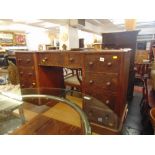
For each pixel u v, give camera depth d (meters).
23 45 8.00
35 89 1.87
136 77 3.34
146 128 1.72
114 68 1.34
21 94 1.80
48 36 7.99
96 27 6.93
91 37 8.15
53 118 1.27
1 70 3.38
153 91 1.88
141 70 3.46
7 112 1.43
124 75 1.42
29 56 1.90
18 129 1.03
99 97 1.50
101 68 1.41
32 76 1.95
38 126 1.07
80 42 5.17
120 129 1.47
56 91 1.81
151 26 7.34
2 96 1.73
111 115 1.43
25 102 1.68
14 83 2.79
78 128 1.03
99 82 1.46
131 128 1.76
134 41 2.19
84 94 1.58
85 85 1.56
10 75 2.91
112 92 1.41
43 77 1.99
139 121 1.94
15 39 7.48
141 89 3.24
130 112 2.23
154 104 1.57
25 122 1.19
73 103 1.61
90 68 1.47
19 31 7.62
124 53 1.29
